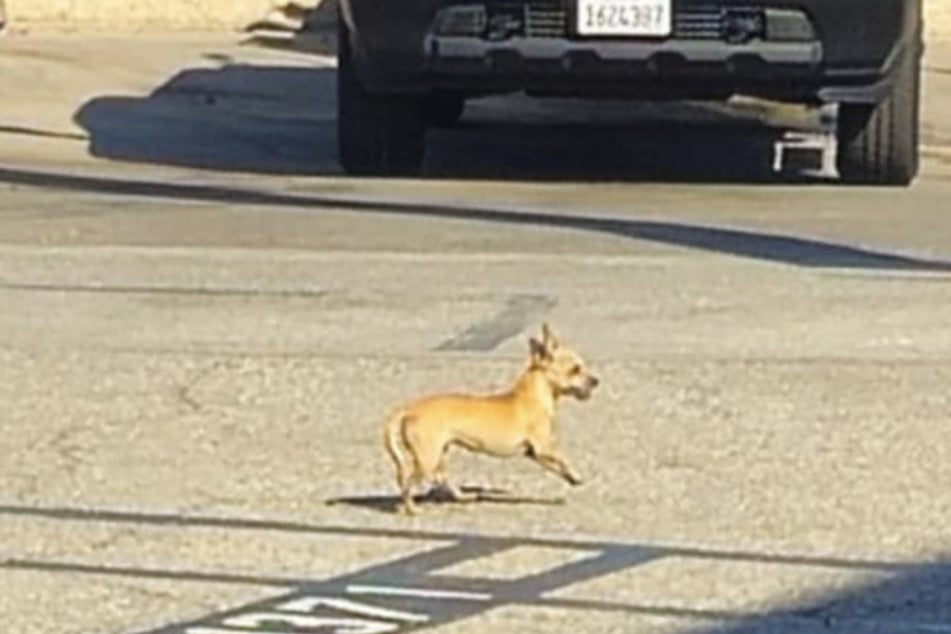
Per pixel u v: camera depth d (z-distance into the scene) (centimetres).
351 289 2598
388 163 3659
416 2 3259
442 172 3766
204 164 3938
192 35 6775
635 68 3259
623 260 2814
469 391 2069
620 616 1475
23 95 5072
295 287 2612
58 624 1466
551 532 1659
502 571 1570
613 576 1558
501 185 3591
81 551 1622
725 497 1752
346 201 3366
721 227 3116
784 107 4538
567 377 1723
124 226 3108
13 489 1781
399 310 2470
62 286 2622
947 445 1903
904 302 2527
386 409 2019
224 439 1927
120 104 4950
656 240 2988
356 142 3641
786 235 3044
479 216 3212
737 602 1505
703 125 4412
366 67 3331
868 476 1809
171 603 1506
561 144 4147
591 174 3775
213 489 1780
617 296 2553
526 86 3303
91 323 2400
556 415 1906
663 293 2572
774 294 2570
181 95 5144
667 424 1966
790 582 1547
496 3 3241
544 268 2747
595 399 2044
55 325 2391
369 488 1780
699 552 1612
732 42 3253
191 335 2336
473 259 2814
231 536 1655
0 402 2053
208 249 2898
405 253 2864
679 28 3244
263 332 2353
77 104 4938
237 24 7000
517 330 2358
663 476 1806
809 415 2000
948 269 2770
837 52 3275
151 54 6028
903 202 3416
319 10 7031
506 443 1716
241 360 2211
